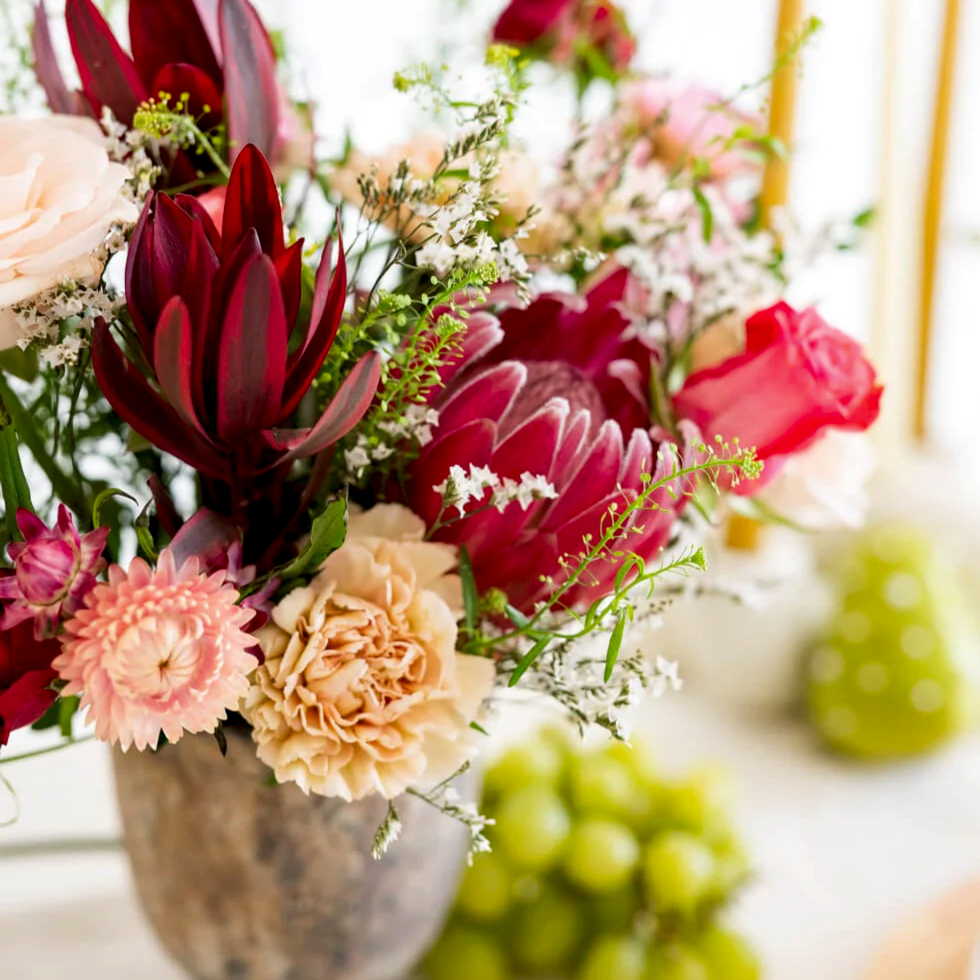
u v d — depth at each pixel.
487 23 0.79
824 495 0.69
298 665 0.60
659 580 0.64
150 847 0.67
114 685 0.56
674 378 0.69
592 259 0.66
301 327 0.62
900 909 0.87
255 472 0.59
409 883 0.67
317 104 0.70
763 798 0.96
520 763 0.83
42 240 0.59
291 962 0.67
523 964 0.82
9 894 0.83
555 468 0.61
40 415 0.67
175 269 0.57
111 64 0.63
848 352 0.67
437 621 0.61
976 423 1.45
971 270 1.41
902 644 0.98
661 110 0.74
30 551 0.56
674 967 0.80
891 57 1.20
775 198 0.81
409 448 0.63
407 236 0.62
